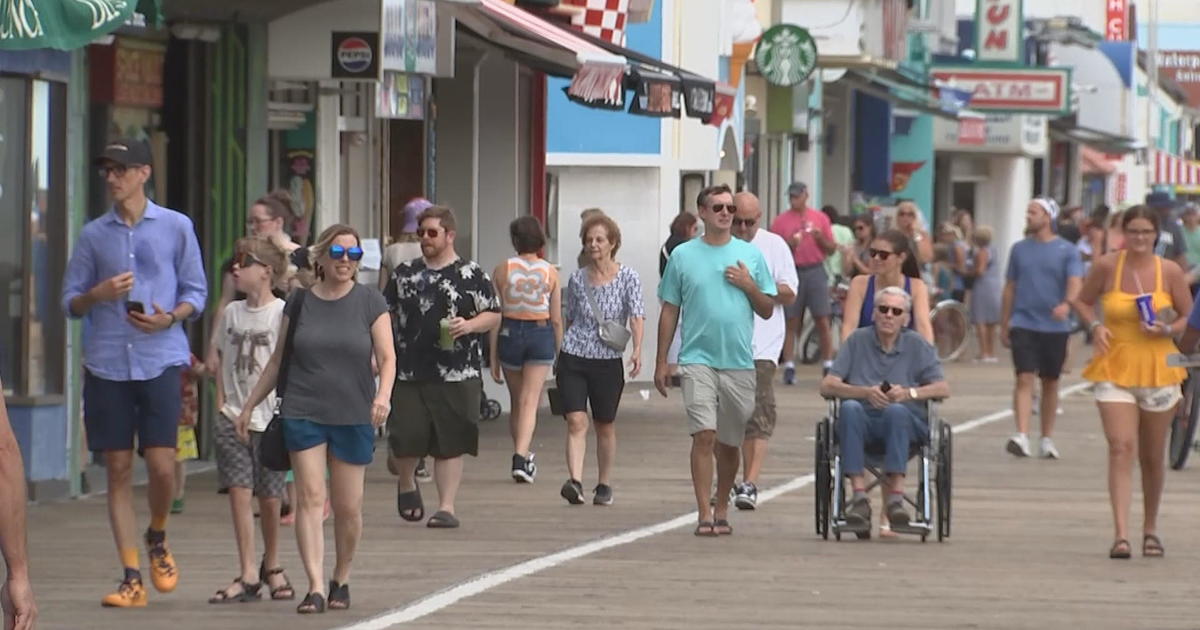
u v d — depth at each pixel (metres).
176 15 49.81
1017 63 135.75
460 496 47.12
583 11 69.06
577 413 46.16
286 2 49.62
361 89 59.72
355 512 32.28
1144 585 35.78
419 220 42.19
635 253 80.50
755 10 96.38
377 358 32.22
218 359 33.66
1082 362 99.50
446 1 54.38
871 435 40.56
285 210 41.38
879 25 105.19
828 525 40.88
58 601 32.94
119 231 32.94
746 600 33.47
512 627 30.73
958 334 97.75
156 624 30.95
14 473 17.58
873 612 32.53
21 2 37.50
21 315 43.78
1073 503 47.84
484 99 70.12
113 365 32.62
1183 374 39.34
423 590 34.19
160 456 32.75
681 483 50.16
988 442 62.31
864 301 41.81
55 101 44.56
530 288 49.47
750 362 41.12
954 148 143.62
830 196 124.06
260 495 33.25
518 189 71.06
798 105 106.38
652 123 79.88
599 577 35.69
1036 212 57.69
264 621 31.20
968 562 38.16
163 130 51.25
